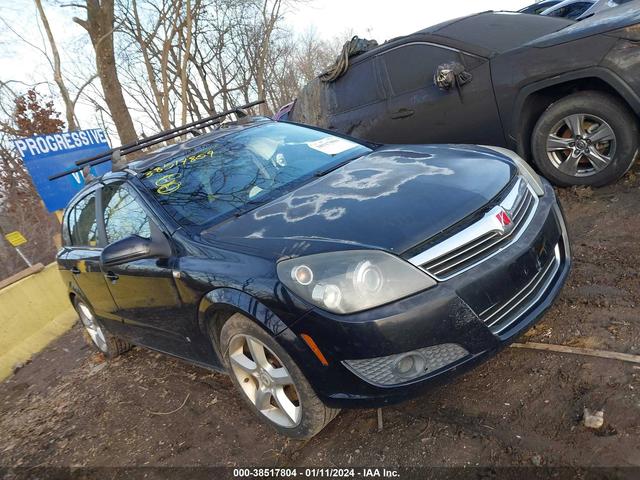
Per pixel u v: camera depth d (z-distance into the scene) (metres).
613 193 4.36
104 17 12.90
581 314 3.02
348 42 6.12
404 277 2.23
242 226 2.83
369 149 3.71
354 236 2.37
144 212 3.32
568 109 4.34
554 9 9.05
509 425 2.40
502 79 4.71
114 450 3.30
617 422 2.21
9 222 12.61
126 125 13.73
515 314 2.44
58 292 6.63
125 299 3.62
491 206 2.53
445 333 2.23
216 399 3.47
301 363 2.38
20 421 4.25
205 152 3.72
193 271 2.76
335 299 2.23
